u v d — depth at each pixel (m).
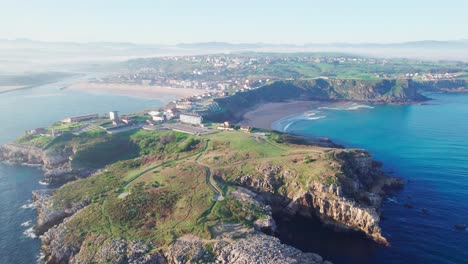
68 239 129.12
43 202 162.88
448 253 124.50
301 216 154.00
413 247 128.75
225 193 152.75
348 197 149.12
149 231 128.62
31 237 140.38
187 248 116.19
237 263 108.25
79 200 157.62
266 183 165.75
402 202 163.12
